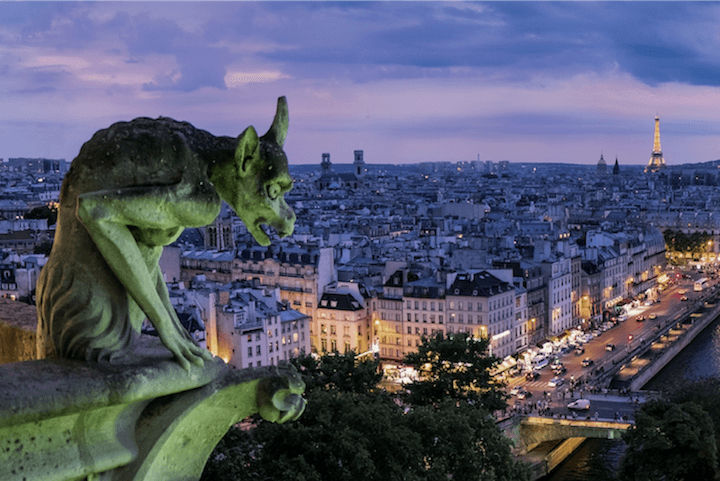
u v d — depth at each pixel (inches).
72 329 669.3
